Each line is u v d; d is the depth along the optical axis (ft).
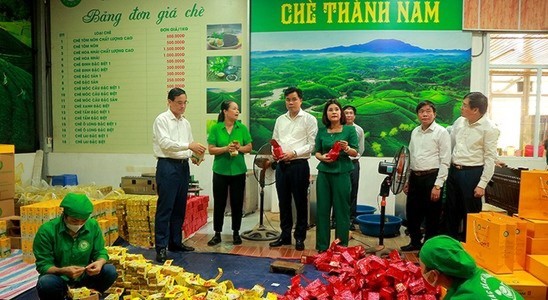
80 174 19.98
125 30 19.19
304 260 11.42
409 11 17.24
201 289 8.52
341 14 17.57
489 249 7.72
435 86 17.26
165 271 9.34
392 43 17.38
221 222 13.26
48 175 20.15
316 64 17.81
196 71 18.70
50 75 20.03
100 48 19.43
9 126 18.39
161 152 11.58
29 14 19.43
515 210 11.89
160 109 19.11
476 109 10.93
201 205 15.60
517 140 17.95
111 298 8.27
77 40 19.63
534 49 17.87
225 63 18.44
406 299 8.46
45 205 11.89
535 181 8.18
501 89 17.88
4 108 18.10
